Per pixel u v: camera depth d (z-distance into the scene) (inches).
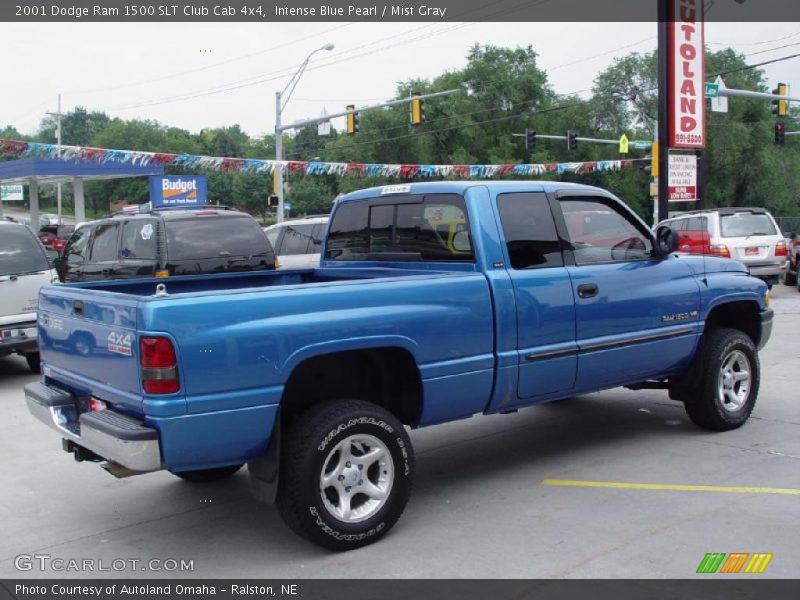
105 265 412.8
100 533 193.3
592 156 2438.5
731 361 260.5
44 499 219.1
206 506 210.4
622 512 192.9
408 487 182.7
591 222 230.4
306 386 188.9
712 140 2145.7
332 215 259.6
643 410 295.7
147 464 153.0
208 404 156.7
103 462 184.7
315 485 167.9
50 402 188.4
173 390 153.3
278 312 165.3
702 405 256.1
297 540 184.2
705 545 171.6
